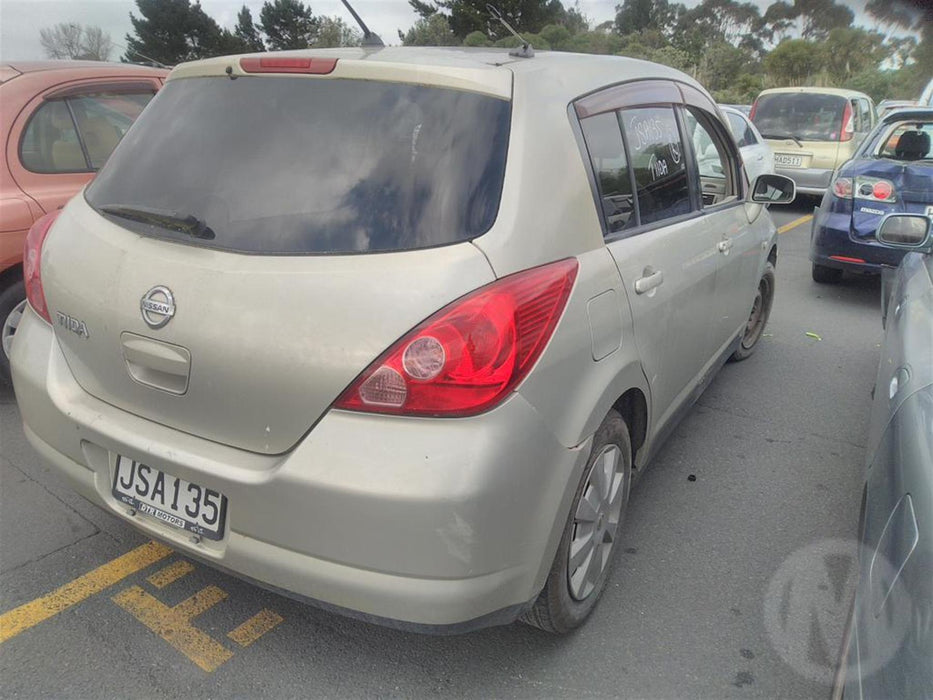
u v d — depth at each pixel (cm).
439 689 225
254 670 231
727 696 225
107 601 259
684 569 284
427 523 174
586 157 232
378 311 177
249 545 193
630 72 287
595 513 236
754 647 245
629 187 261
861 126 1226
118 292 208
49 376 233
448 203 191
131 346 206
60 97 424
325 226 192
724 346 400
